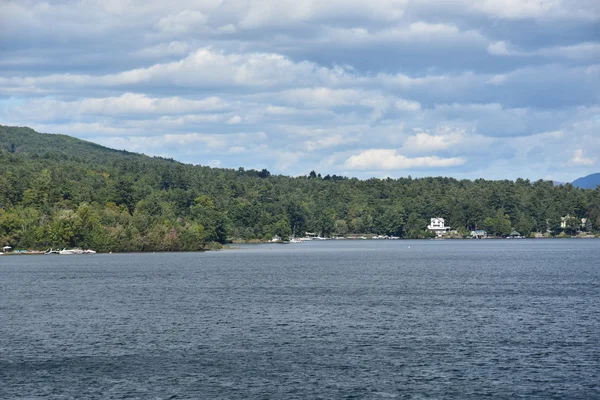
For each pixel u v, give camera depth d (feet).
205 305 336.08
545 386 188.65
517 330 263.08
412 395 182.19
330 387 189.16
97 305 339.57
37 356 224.33
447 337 250.57
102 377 199.62
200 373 203.41
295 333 260.21
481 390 185.68
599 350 227.81
